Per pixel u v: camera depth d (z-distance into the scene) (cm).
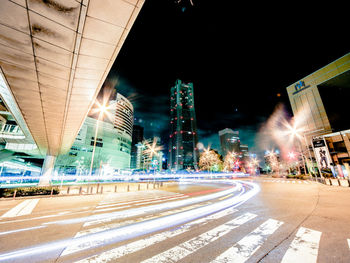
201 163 6316
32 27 497
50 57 637
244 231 507
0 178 3578
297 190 1522
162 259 351
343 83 4359
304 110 4641
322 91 4478
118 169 7425
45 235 504
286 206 845
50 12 451
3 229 561
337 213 675
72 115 1289
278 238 445
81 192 1575
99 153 6938
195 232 512
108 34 547
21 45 569
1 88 1105
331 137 3048
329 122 4100
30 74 743
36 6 431
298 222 574
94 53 628
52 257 366
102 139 7250
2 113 4044
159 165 12988
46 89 877
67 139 2172
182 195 1405
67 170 5897
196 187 2158
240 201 1041
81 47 594
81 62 675
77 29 515
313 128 4381
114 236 491
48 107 1112
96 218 694
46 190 1462
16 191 1334
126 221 646
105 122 7619
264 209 796
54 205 1002
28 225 604
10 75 748
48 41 557
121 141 8319
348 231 476
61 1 420
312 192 1348
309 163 3991
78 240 463
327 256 343
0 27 493
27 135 2745
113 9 462
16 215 757
